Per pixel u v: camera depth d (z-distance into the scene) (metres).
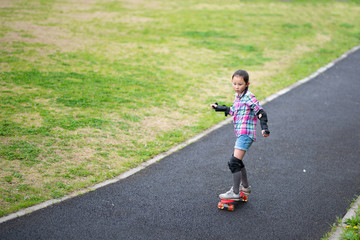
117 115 7.75
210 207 4.96
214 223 4.62
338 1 26.11
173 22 18.20
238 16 20.14
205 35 16.16
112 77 10.20
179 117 8.05
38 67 10.38
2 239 4.09
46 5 20.59
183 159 6.29
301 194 5.36
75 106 7.96
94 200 4.95
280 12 21.67
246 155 6.57
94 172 5.61
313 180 5.77
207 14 20.33
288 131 7.74
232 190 4.88
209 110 8.59
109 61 11.72
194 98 9.29
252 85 10.57
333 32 18.25
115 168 5.79
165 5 22.66
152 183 5.48
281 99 9.71
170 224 4.55
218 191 5.38
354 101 9.91
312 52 14.68
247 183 5.08
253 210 4.93
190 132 7.36
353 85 11.29
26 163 5.62
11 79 9.20
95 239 4.21
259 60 13.16
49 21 16.70
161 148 6.57
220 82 10.67
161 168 5.95
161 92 9.46
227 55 13.51
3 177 5.19
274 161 6.38
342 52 14.95
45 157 5.85
